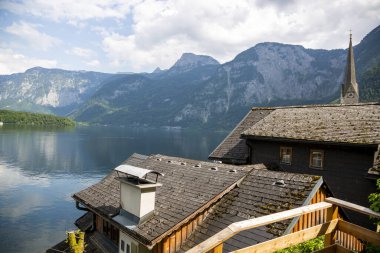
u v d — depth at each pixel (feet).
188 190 50.93
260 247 16.17
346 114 74.23
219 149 92.84
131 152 436.76
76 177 279.69
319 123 73.61
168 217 44.60
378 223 21.97
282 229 37.29
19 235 151.64
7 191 226.99
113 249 54.85
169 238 42.60
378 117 66.74
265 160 79.00
